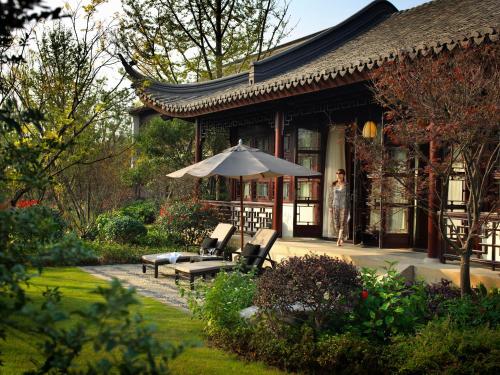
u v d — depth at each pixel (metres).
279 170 9.62
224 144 17.61
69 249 2.07
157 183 19.47
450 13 12.20
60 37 9.32
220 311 5.78
